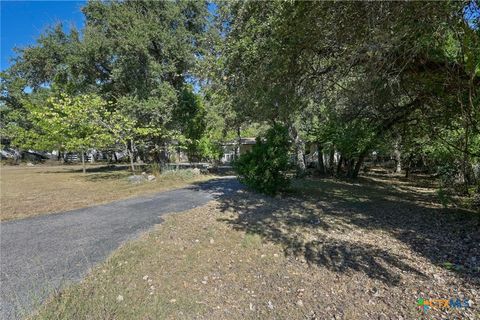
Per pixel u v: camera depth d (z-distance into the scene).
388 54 3.95
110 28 13.93
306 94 6.09
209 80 9.92
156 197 8.31
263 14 5.10
